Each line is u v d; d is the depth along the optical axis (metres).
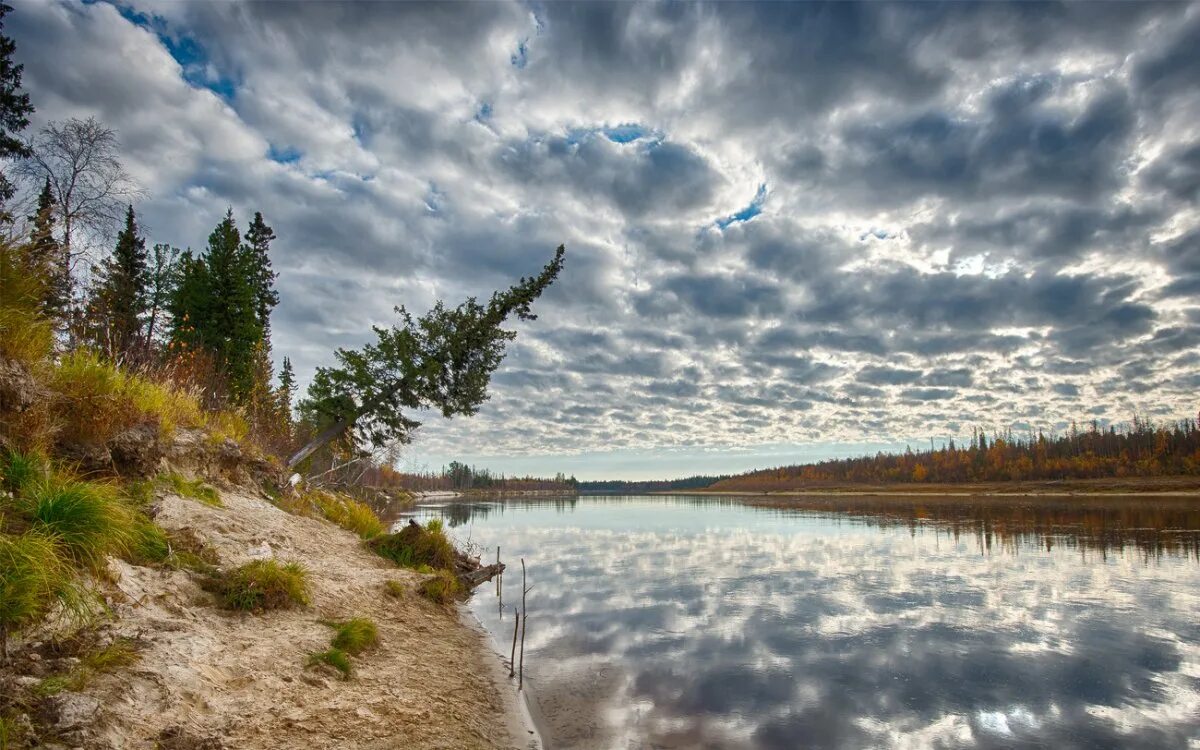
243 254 29.78
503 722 6.88
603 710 7.84
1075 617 13.47
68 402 7.62
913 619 13.26
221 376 17.27
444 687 7.33
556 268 27.17
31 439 6.40
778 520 47.88
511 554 25.66
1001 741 7.20
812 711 8.01
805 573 19.69
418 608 10.93
